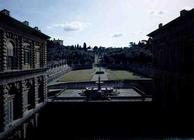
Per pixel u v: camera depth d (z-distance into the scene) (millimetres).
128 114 40719
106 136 36594
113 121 40656
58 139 36031
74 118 41062
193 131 26391
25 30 30516
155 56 41781
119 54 162250
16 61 28750
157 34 39750
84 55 198250
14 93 28734
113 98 43250
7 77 25781
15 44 28266
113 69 144250
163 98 37094
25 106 31859
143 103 40750
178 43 30031
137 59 127812
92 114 40969
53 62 103938
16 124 27984
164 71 36094
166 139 33812
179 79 30094
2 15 23328
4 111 25250
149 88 67812
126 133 37250
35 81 35094
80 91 59688
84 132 38969
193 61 25812
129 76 94312
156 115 40156
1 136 24188
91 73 116312
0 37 24344
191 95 26625
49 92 59312
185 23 27531
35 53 35531
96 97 47531
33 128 34281
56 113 41344
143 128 39188
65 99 42906
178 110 30234
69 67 133875
